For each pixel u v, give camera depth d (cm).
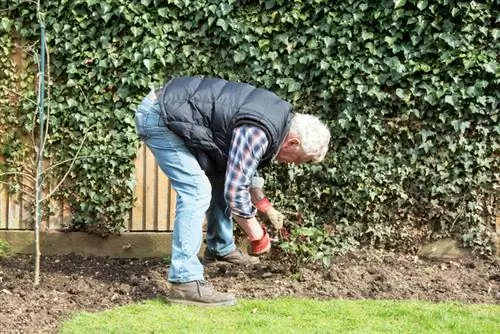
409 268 720
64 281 658
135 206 773
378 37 719
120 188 770
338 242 746
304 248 661
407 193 747
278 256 738
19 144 774
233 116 546
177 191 572
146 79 747
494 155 734
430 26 711
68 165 770
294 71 732
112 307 580
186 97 561
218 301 571
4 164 779
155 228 775
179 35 738
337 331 518
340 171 745
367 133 736
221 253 672
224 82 574
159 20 740
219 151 557
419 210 750
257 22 729
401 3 702
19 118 767
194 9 730
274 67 730
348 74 723
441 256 752
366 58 721
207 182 572
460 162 732
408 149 738
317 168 745
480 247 743
